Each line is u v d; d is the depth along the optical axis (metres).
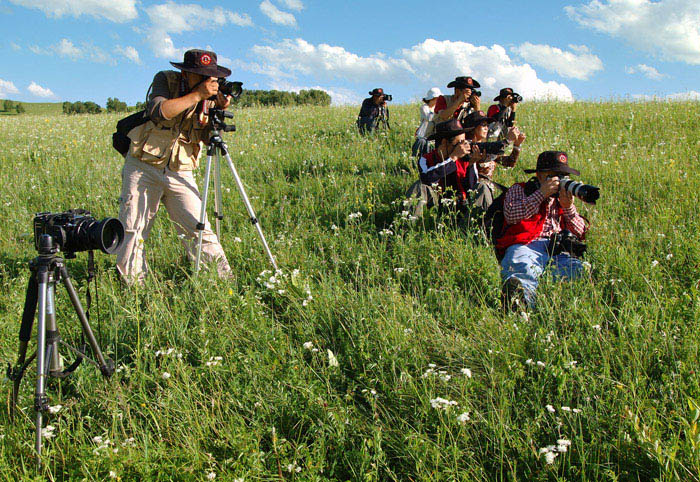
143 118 4.31
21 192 7.45
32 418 2.86
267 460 2.51
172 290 4.31
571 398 2.75
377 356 3.23
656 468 2.27
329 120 14.02
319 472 2.44
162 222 6.01
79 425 2.70
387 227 5.87
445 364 3.26
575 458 2.39
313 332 3.56
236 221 6.17
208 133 4.50
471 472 2.39
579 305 3.63
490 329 3.49
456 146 5.37
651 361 2.99
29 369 3.18
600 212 5.48
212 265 4.39
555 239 4.43
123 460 2.40
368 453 2.44
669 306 3.41
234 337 3.50
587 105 13.68
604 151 8.28
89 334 2.90
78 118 19.36
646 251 4.38
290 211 6.39
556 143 8.82
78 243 2.74
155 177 4.41
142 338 3.55
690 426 2.33
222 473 2.39
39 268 2.66
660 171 6.66
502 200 4.71
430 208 5.58
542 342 3.13
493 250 4.62
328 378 3.11
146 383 3.12
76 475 2.40
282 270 4.57
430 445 2.49
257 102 23.11
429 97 7.97
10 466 2.51
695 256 4.06
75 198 7.20
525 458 2.41
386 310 3.63
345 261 4.75
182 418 2.78
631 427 2.44
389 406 2.90
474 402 2.85
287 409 2.82
